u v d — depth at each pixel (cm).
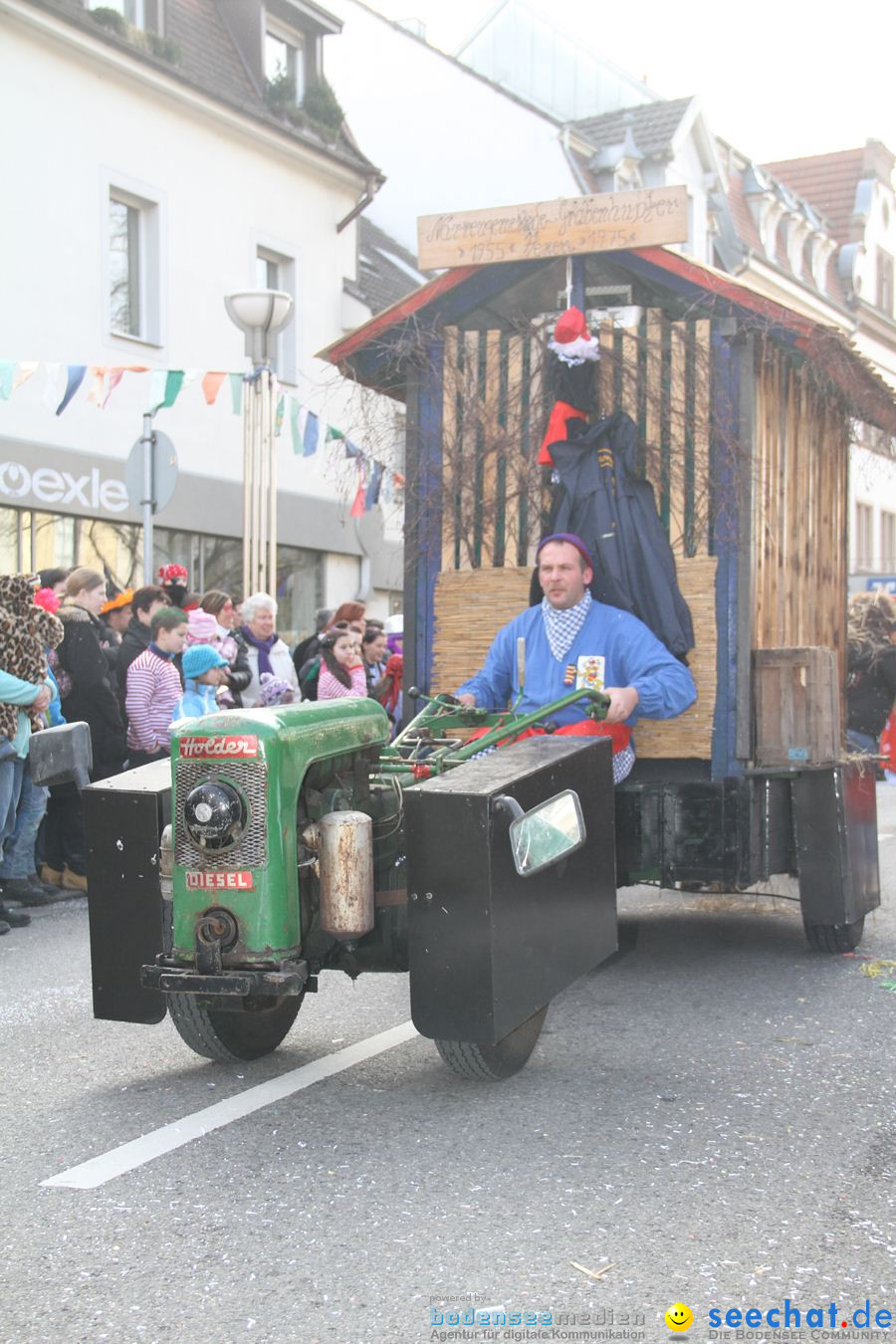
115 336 1620
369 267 2339
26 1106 439
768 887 793
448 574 706
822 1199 359
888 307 4053
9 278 1478
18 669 754
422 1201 358
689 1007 563
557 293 729
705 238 3023
